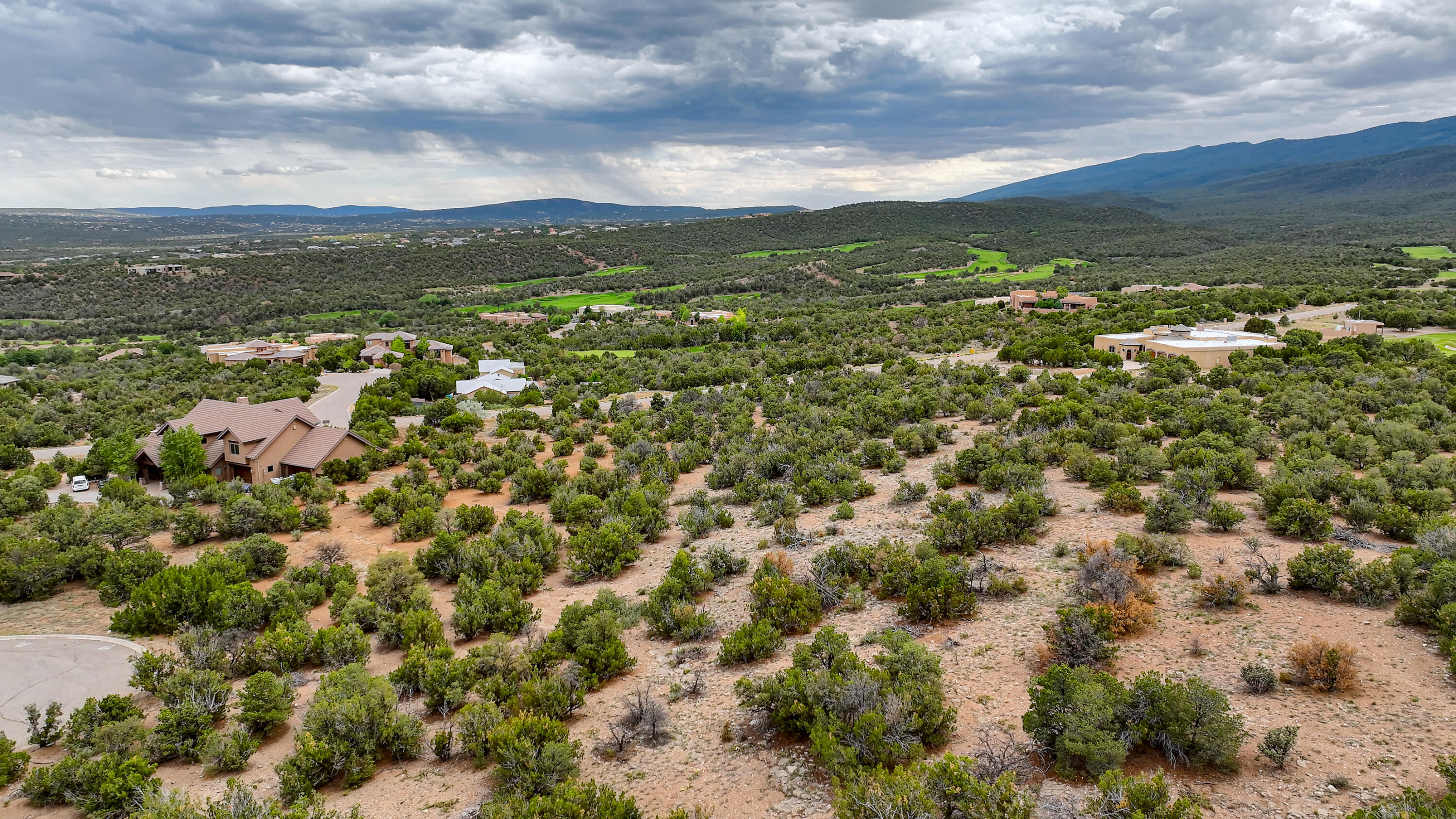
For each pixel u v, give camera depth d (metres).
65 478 47.47
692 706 16.38
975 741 12.97
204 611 23.84
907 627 18.33
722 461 41.09
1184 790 10.95
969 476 32.12
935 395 52.34
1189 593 17.84
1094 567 17.89
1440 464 26.52
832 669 14.91
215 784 15.58
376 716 15.77
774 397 61.44
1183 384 53.59
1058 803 10.80
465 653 21.50
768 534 28.86
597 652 18.58
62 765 15.36
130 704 18.23
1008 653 16.19
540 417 63.25
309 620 24.69
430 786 14.59
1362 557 19.22
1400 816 9.23
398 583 25.44
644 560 28.62
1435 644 14.38
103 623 25.08
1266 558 19.67
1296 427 36.91
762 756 13.82
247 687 17.78
